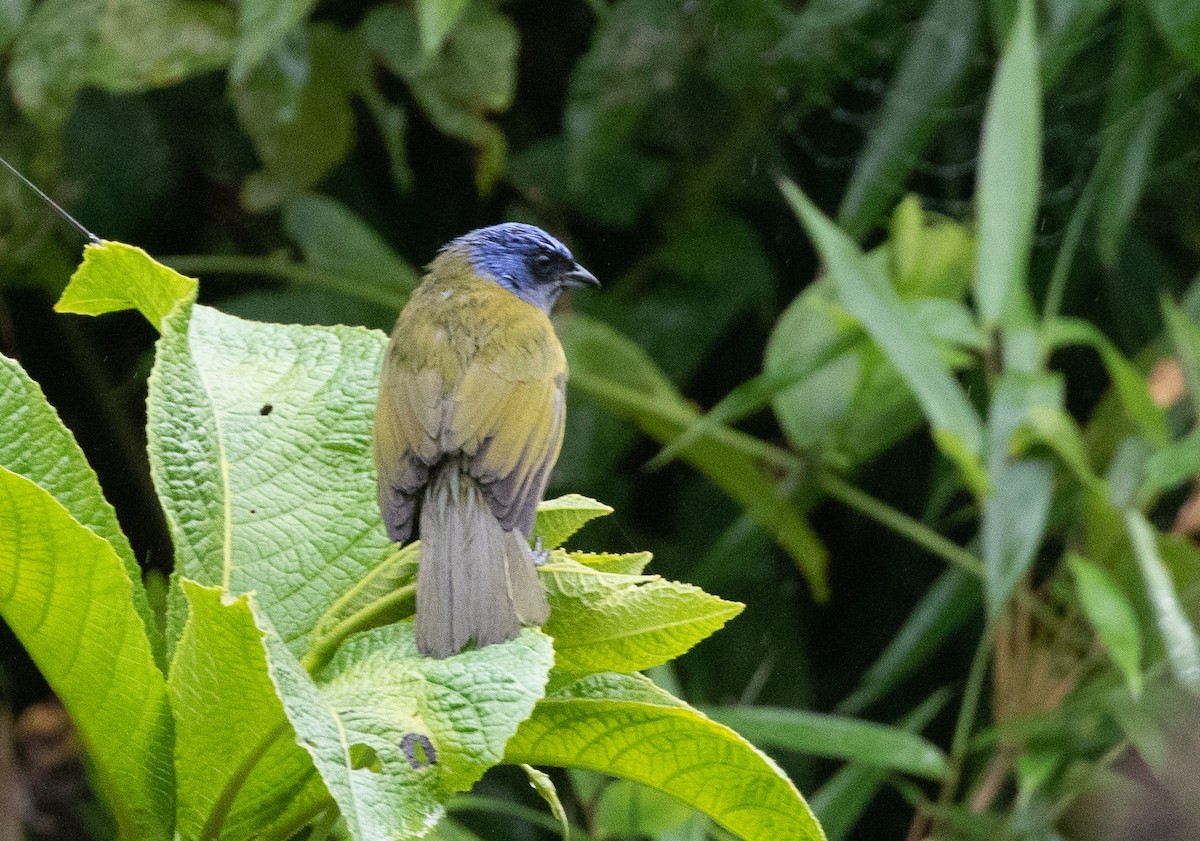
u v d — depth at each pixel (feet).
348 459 13.16
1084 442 33.01
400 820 9.77
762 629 37.55
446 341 17.26
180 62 31.78
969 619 40.32
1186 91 38.11
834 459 32.60
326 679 11.22
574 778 24.82
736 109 38.63
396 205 40.32
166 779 11.04
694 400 41.88
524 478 15.85
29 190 33.45
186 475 12.37
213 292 38.42
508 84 33.58
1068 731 28.81
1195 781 27.78
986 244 29.68
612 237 39.27
